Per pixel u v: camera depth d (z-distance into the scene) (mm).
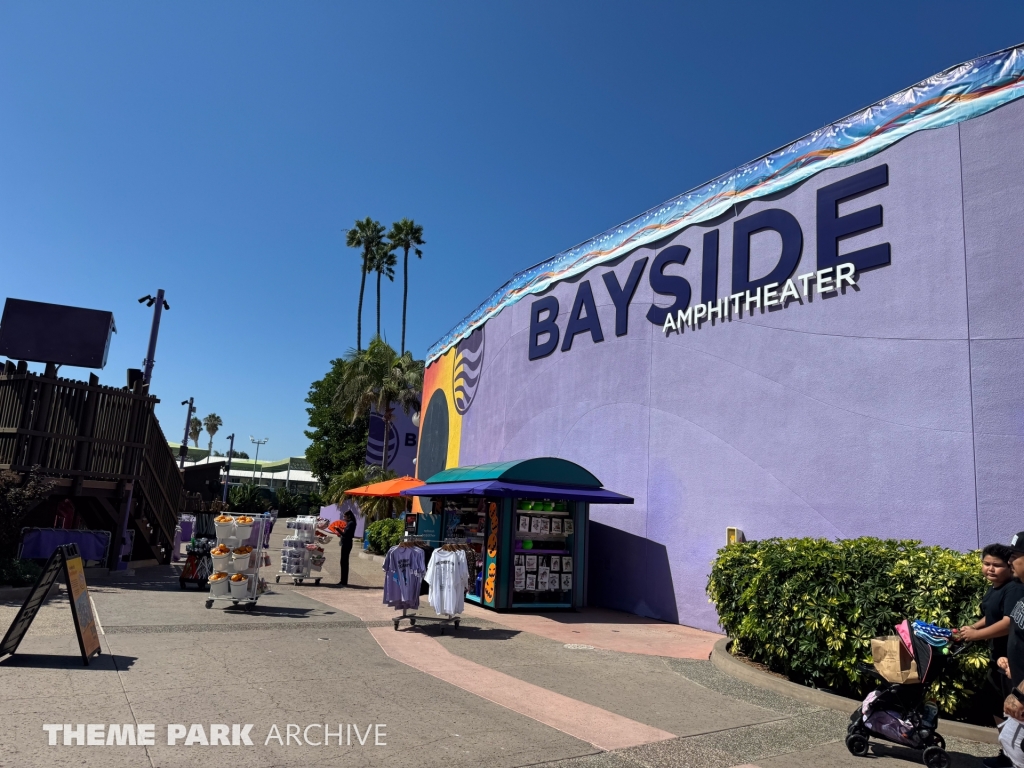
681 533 11562
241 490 45719
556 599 12375
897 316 8867
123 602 10516
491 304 19562
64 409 13719
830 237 9805
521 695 6383
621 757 4898
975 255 8203
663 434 12227
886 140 9320
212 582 10344
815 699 6602
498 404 18250
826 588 6777
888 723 5156
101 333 14781
